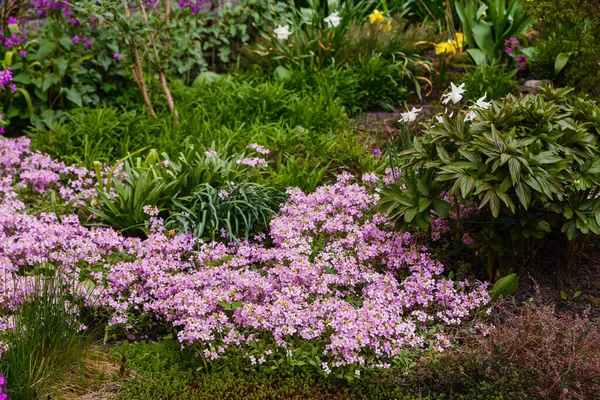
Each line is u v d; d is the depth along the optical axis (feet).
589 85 22.03
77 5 22.99
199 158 19.33
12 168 20.59
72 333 13.24
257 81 25.79
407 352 13.53
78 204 18.72
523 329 12.80
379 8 31.48
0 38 24.14
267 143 21.24
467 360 12.75
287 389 12.78
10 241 15.89
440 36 27.71
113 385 12.97
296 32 27.09
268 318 13.53
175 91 24.93
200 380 13.10
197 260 15.56
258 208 17.33
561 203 14.94
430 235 16.11
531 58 25.88
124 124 22.53
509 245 15.19
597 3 20.52
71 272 15.03
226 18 28.32
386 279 14.67
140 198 17.66
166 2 24.64
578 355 12.17
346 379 13.15
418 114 23.75
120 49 24.80
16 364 12.19
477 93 23.76
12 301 14.06
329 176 20.03
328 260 15.78
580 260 16.15
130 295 14.79
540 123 14.46
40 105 24.03
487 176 13.80
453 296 14.51
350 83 24.61
